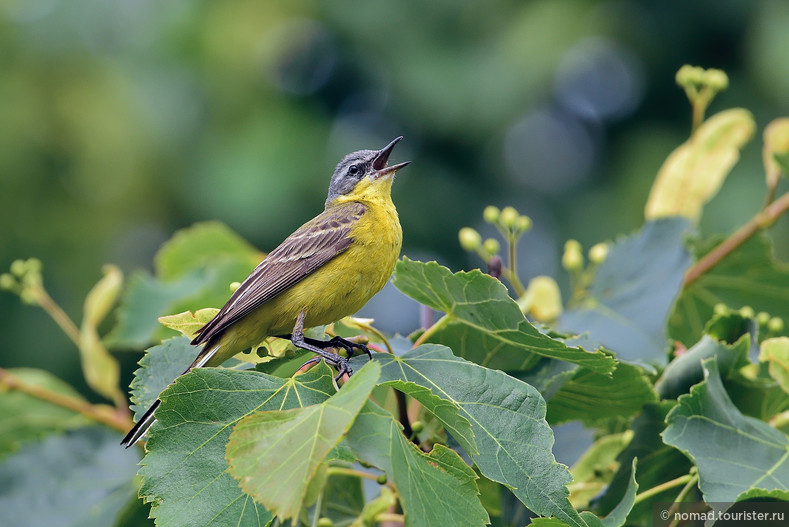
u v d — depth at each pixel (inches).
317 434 207.0
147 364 292.8
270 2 838.5
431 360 261.6
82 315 821.9
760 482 253.3
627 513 246.7
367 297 351.9
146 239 835.4
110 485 371.9
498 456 235.9
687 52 828.6
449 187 840.9
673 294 357.1
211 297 424.2
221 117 834.8
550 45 807.1
